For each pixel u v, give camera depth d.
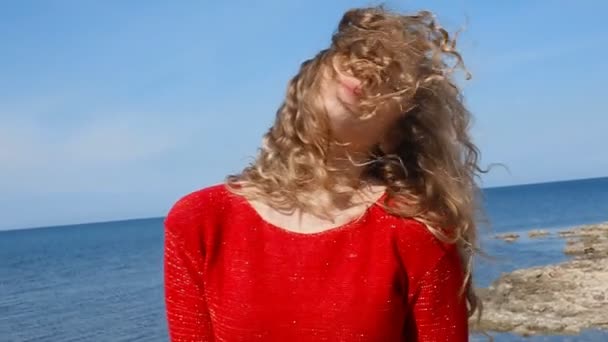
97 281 53.84
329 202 2.40
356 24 2.45
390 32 2.41
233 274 2.36
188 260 2.44
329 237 2.34
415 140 2.54
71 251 100.56
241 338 2.30
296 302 2.28
